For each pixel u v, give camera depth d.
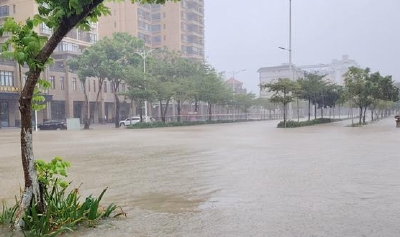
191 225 5.30
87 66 48.34
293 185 8.11
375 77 38.03
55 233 4.68
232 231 4.98
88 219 5.31
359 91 37.12
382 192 7.23
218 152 15.23
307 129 32.38
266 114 85.19
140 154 15.09
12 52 4.65
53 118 58.06
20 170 11.24
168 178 9.44
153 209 6.31
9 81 49.31
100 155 14.90
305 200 6.71
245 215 5.79
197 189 8.01
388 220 5.36
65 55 60.25
